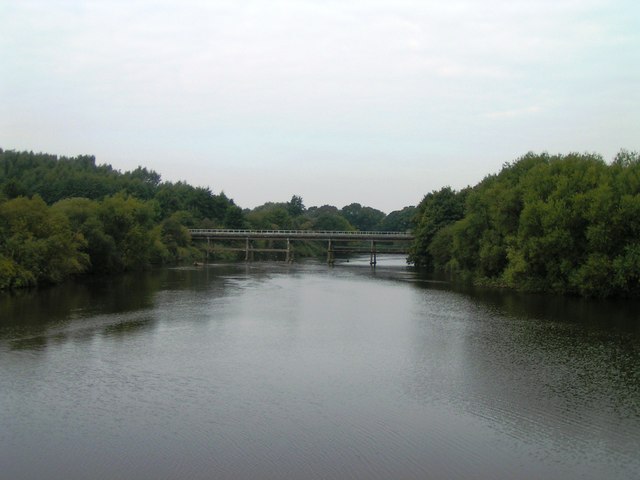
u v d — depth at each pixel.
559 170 83.38
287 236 163.62
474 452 25.61
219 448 25.69
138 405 31.00
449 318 58.75
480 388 34.47
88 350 42.88
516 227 87.44
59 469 23.61
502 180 101.12
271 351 43.44
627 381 35.91
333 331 51.47
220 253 182.12
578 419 29.53
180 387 34.22
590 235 71.44
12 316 56.78
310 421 29.00
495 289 87.50
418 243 134.38
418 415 29.97
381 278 109.44
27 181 195.38
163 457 24.72
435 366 39.34
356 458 24.86
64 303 66.62
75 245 92.12
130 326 52.53
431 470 23.86
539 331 51.38
